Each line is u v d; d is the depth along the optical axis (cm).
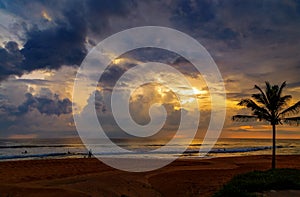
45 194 1472
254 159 3828
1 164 2980
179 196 1572
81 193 1533
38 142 11144
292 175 1502
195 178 2122
